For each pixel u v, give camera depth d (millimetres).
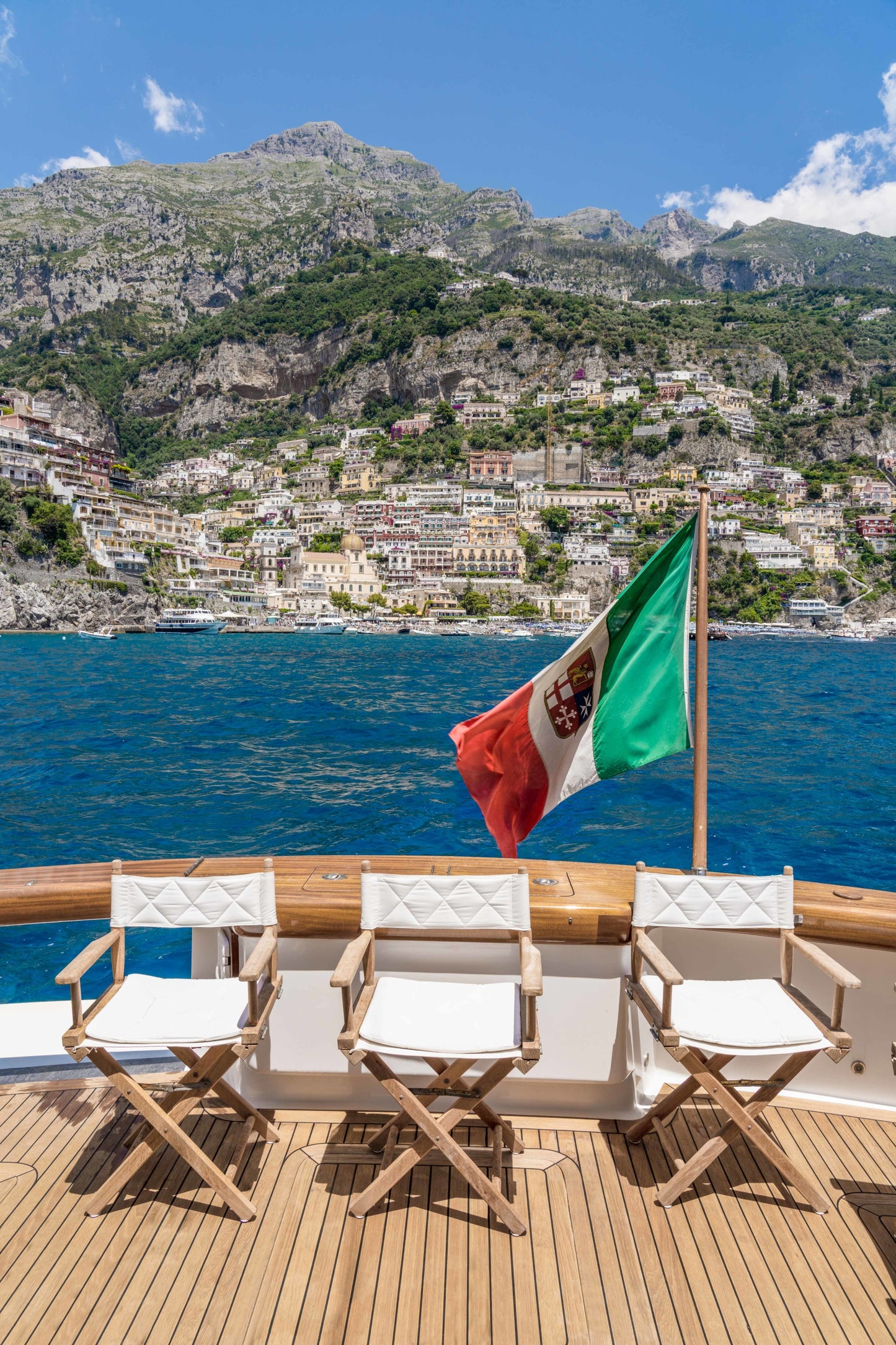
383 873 3854
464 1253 3221
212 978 4137
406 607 167000
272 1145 3846
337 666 79875
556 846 15500
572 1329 2885
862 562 185750
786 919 3799
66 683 59031
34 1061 4426
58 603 127375
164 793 21312
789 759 26609
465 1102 3357
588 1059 4043
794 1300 3014
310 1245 3254
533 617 166500
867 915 3879
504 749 4824
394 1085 3309
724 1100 3414
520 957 3768
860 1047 4113
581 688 4695
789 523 192375
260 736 32938
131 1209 3455
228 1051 3469
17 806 19875
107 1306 2969
